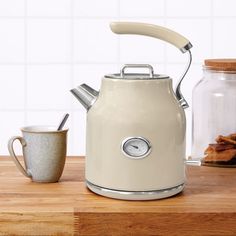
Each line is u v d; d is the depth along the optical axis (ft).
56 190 4.63
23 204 4.28
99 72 7.06
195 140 5.67
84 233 4.17
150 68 4.45
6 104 7.11
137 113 4.28
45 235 4.17
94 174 4.48
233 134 5.44
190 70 7.07
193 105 5.69
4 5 6.95
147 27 4.56
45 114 7.14
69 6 6.96
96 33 7.00
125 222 4.17
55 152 4.77
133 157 4.30
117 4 6.95
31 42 7.02
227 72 5.49
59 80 7.08
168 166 4.38
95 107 4.48
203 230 4.17
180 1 6.96
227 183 4.88
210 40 7.02
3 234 4.17
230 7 6.98
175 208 4.23
